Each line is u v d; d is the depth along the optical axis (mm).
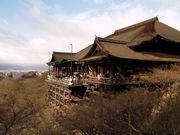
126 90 23688
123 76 26828
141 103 18312
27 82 67625
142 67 29156
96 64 33125
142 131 15695
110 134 17141
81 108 20297
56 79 39281
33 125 21469
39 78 69250
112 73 26828
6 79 72188
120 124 17219
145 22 41062
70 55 48125
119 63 27656
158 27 37375
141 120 17234
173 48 34688
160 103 18703
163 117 16203
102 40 30453
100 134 17531
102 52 29125
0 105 22094
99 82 26406
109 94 22766
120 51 28547
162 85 22984
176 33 37906
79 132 19109
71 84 31219
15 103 23828
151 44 32656
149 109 18344
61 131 19047
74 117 18906
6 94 31344
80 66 40875
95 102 19922
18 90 49094
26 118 20953
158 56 30859
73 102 29828
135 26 43125
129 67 28391
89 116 18234
